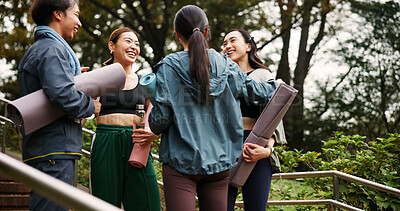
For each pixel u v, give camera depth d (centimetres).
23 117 229
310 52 1623
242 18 1346
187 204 232
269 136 291
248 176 303
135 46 341
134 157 308
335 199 387
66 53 252
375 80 1544
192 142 230
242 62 342
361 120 1503
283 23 1369
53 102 235
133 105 326
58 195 118
